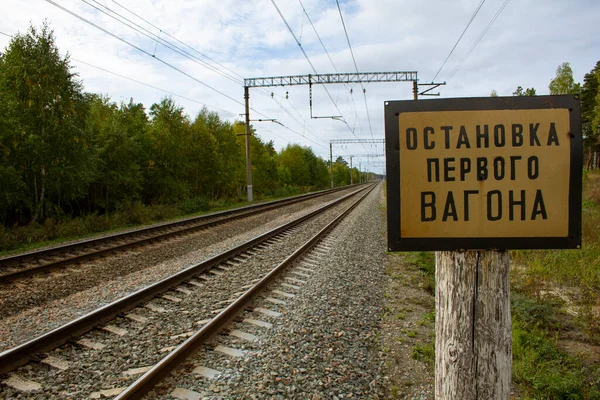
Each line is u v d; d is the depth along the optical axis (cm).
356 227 1487
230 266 842
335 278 746
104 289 682
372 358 434
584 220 1251
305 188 6028
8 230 1265
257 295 622
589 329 548
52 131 1573
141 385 338
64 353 427
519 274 807
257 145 4212
